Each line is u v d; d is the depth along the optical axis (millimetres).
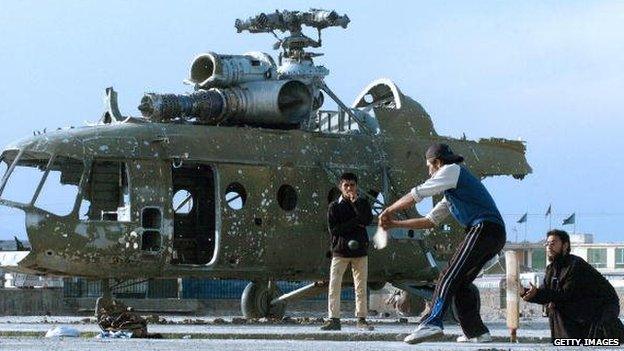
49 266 20453
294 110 22859
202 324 19688
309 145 22453
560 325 11836
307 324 20469
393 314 31609
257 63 22781
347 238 15844
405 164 23469
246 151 21719
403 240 23281
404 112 24000
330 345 9984
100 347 9781
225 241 21375
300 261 22156
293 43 23438
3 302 30406
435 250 23750
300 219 22078
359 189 22422
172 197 21016
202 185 23078
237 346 9820
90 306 31875
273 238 21797
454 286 10672
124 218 20812
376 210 22891
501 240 10727
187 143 21203
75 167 22219
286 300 22578
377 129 23594
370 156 23078
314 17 23609
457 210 10742
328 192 22453
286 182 22016
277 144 22109
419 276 23656
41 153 20969
